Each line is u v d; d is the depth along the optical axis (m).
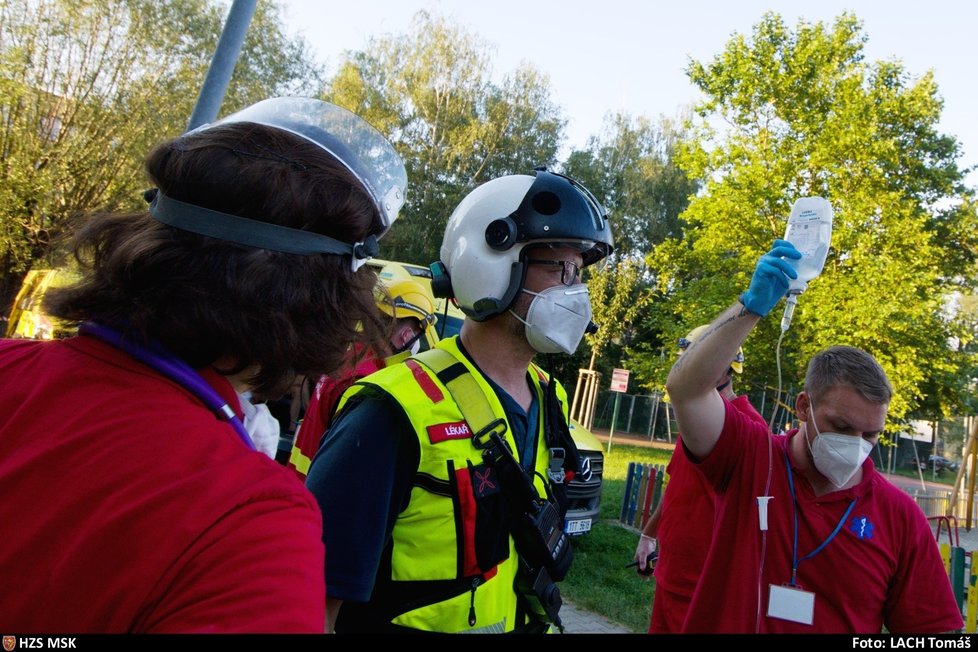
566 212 1.75
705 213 16.53
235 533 0.70
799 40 16.22
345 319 0.95
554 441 1.82
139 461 0.74
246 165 0.87
